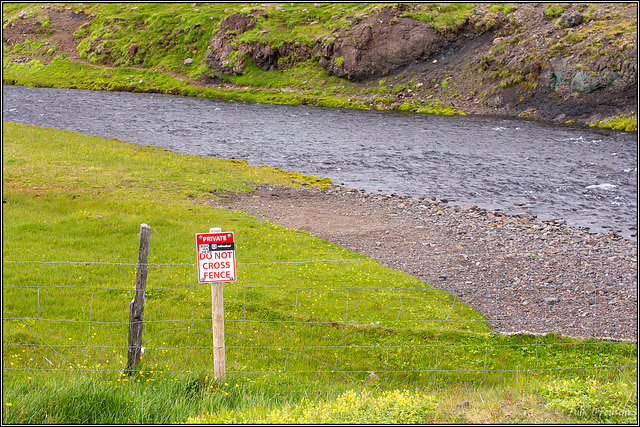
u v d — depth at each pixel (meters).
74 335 13.90
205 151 50.75
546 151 53.88
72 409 7.88
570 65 79.62
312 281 19.70
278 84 106.50
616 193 38.50
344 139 60.31
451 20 101.81
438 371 12.84
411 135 63.47
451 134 64.38
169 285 18.38
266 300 17.50
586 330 16.91
